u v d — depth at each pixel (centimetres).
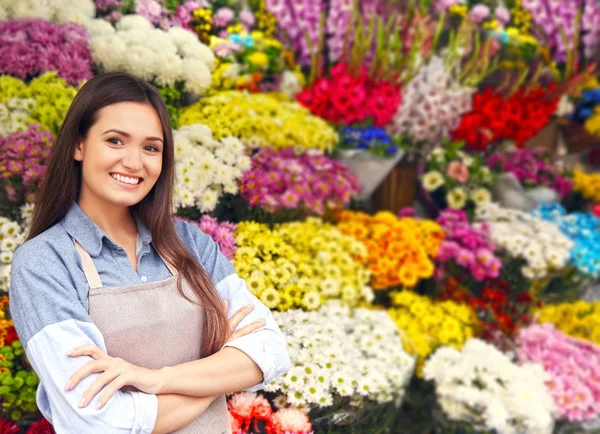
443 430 192
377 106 239
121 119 99
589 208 298
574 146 329
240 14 227
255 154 198
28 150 164
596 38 299
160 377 95
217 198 183
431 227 234
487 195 263
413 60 247
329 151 234
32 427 139
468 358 192
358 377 162
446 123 266
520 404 178
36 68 174
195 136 183
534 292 247
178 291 107
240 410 147
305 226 208
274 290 172
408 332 203
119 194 101
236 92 212
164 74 184
